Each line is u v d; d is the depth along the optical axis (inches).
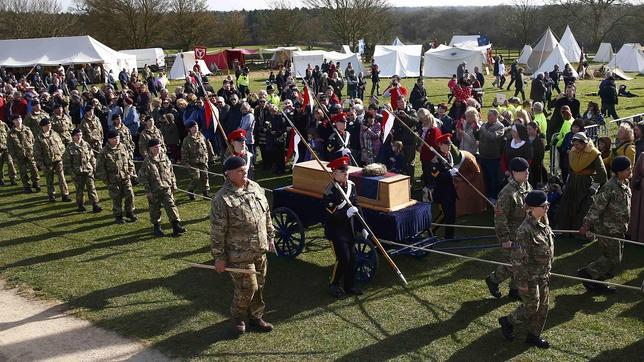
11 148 589.6
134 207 514.9
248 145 605.6
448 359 261.3
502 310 306.3
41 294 344.2
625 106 1034.7
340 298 327.3
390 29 2650.1
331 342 279.4
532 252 257.8
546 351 265.7
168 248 419.2
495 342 274.8
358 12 2496.3
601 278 327.6
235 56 2148.1
